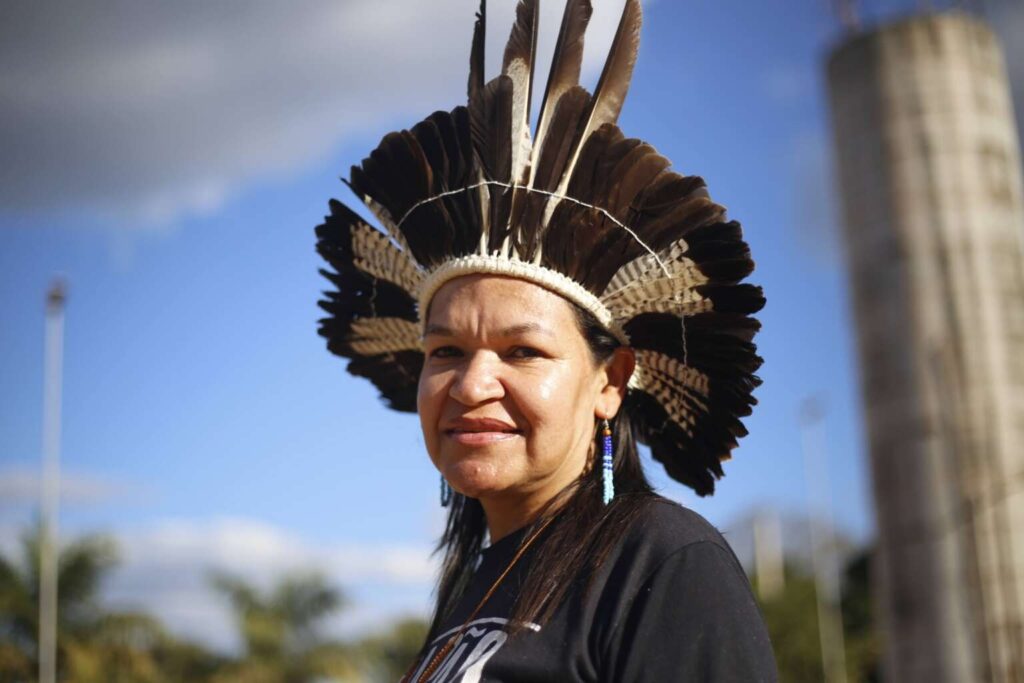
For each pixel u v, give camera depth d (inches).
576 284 87.8
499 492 86.2
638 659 70.0
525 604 76.2
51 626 852.6
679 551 73.4
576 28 94.6
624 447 91.0
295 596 1019.3
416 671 87.4
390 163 97.0
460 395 84.8
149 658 896.9
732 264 89.1
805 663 1067.3
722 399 94.0
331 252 108.1
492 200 89.0
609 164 89.5
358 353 113.8
